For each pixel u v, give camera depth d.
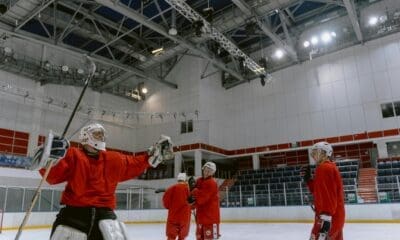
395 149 20.58
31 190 15.56
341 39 21.38
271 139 23.33
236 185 22.88
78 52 19.61
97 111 24.58
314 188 3.17
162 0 18.73
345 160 20.67
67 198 2.19
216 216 5.01
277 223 15.60
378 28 20.12
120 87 26.80
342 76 21.41
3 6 16.27
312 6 21.14
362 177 19.09
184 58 25.72
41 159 1.99
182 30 20.78
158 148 2.52
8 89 20.27
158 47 22.72
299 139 22.23
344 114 20.94
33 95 21.56
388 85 19.84
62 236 2.05
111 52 22.28
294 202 16.28
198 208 5.06
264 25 18.39
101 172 2.28
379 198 15.27
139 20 16.86
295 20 22.44
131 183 23.30
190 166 27.14
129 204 18.08
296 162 24.64
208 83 25.03
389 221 13.76
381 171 18.55
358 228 12.00
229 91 25.92
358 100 20.62
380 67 20.27
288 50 21.30
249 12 17.36
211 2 19.17
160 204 19.38
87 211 2.14
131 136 26.77
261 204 17.08
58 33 21.31
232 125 25.16
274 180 21.52
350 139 20.47
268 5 17.23
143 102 27.55
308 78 22.64
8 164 17.98
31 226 14.84
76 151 2.29
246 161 26.86
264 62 22.11
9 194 14.70
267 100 24.00
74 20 20.19
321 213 3.04
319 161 3.36
